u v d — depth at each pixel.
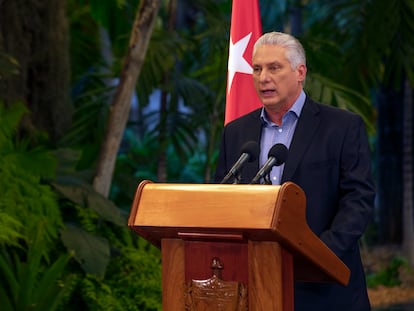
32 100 12.41
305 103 5.98
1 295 9.02
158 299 10.91
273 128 6.04
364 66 14.60
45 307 9.10
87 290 10.27
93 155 12.97
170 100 13.65
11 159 10.27
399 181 20.39
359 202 5.59
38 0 12.45
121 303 10.66
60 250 10.55
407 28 14.38
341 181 5.74
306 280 5.13
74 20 16.89
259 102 8.38
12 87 11.98
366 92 14.66
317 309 5.64
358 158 5.75
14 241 9.58
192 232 4.88
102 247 10.48
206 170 13.77
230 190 4.75
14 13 12.09
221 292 4.86
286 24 22.78
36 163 10.41
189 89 13.73
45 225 10.18
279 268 4.71
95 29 17.39
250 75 8.45
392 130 20.41
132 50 11.48
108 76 14.46
